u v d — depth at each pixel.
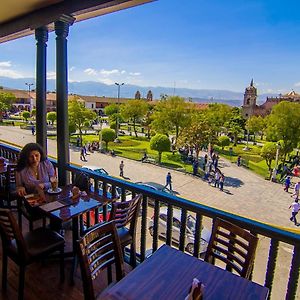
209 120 23.97
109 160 22.36
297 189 14.21
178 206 2.19
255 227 1.77
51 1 3.16
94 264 1.51
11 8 3.42
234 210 13.09
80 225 2.69
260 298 1.32
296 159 19.42
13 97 50.41
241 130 31.03
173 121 27.75
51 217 2.23
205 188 16.25
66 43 3.29
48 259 2.53
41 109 3.90
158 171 19.67
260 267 4.04
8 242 2.07
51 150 19.70
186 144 23.34
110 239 1.64
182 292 1.34
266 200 14.49
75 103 28.52
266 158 18.80
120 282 1.40
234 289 1.37
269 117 15.87
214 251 1.83
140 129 45.62
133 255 2.45
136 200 2.33
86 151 25.05
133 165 20.98
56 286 2.23
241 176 19.14
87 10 2.92
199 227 2.09
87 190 2.82
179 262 1.58
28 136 29.61
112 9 2.83
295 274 1.66
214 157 20.77
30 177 2.79
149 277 1.45
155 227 2.39
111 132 26.31
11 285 2.23
